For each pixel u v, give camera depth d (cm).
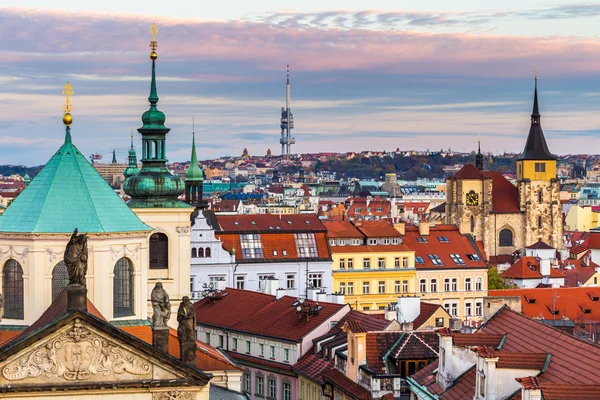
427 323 18300
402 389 14812
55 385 9806
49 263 12756
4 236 12825
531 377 9950
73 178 13150
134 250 13162
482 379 10750
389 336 15525
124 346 9950
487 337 12169
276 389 18838
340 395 15838
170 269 16500
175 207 16575
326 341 17900
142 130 16950
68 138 13412
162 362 10044
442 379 12094
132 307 13188
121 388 9956
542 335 11700
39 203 12950
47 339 9788
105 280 12900
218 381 13400
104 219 12975
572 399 9644
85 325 9831
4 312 12862
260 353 19375
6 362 9725
